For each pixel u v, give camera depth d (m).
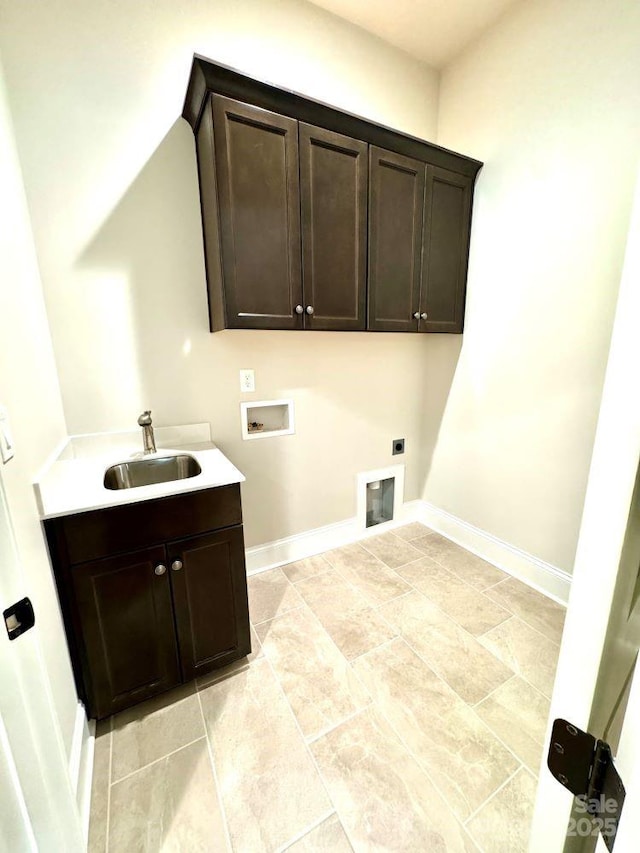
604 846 0.38
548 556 1.93
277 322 1.54
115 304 1.57
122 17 1.42
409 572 2.13
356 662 1.52
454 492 2.45
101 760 1.16
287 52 1.74
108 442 1.63
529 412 1.93
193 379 1.78
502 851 0.95
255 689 1.40
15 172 1.23
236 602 1.43
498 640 1.63
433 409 2.53
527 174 1.78
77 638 1.17
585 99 1.54
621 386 0.36
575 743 0.43
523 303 1.88
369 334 2.28
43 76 1.34
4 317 0.95
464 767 1.14
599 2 1.45
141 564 1.23
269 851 0.95
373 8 1.78
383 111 2.04
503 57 1.82
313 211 1.55
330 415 2.23
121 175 1.50
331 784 1.09
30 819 0.65
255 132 1.39
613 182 1.49
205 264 1.70
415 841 0.97
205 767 1.14
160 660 1.31
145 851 0.96
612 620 0.39
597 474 0.39
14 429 0.92
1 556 0.63
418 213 1.84
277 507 2.16
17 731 0.62
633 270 0.34
